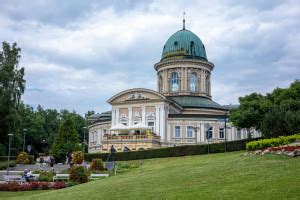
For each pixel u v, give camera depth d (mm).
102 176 44156
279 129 48375
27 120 124062
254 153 36219
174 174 29812
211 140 92562
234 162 31750
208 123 91125
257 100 62062
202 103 103375
